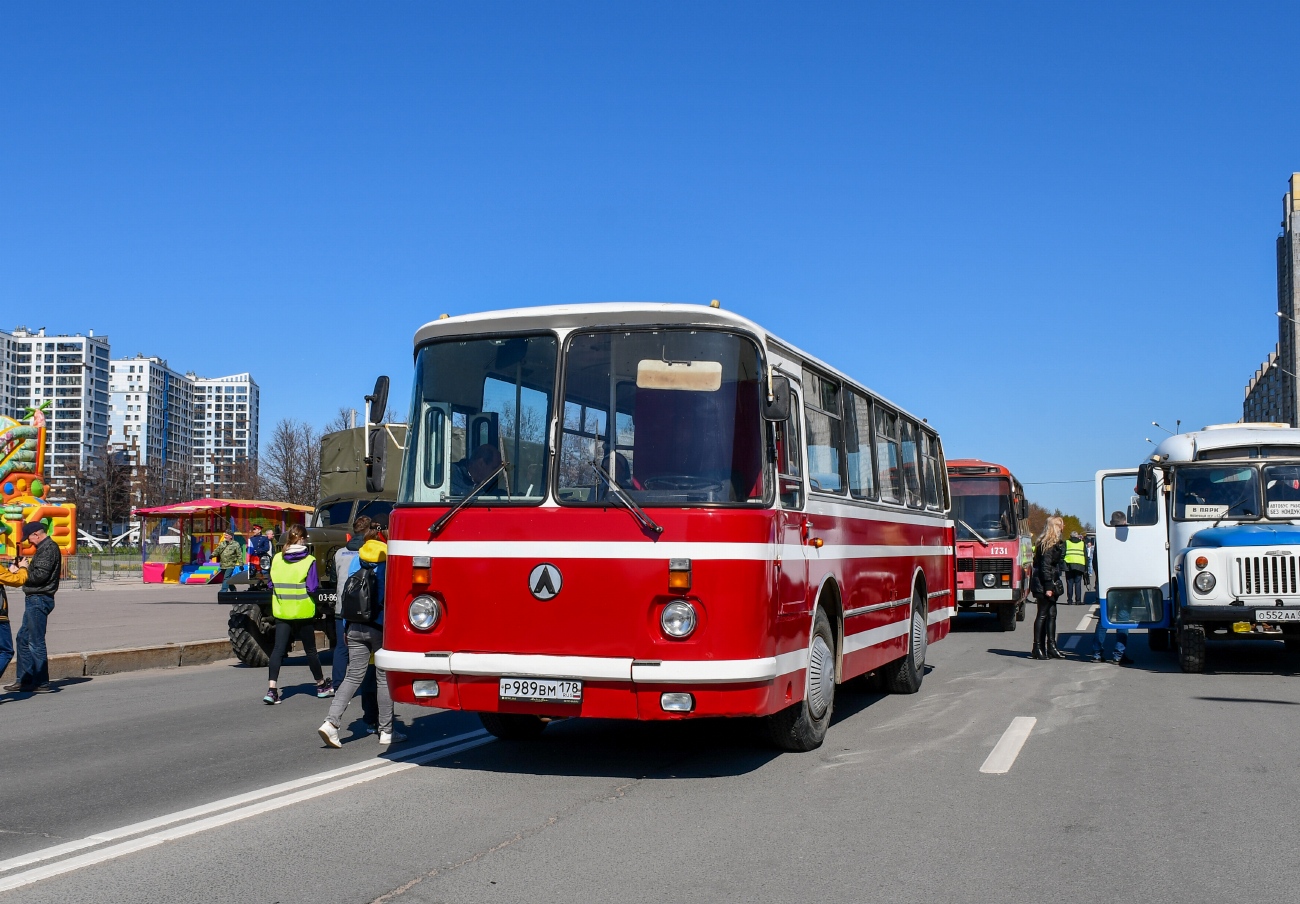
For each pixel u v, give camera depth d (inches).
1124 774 320.8
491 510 303.6
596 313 309.0
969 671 615.5
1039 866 228.4
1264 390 4948.3
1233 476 630.5
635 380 303.3
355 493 740.0
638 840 246.2
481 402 314.8
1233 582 567.8
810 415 370.3
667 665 283.6
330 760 345.4
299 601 486.6
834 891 210.8
